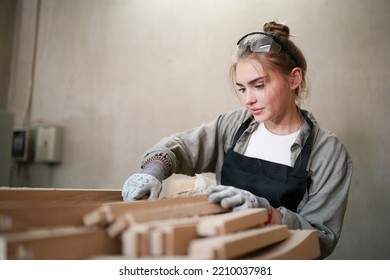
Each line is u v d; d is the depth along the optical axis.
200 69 1.75
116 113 1.91
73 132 2.00
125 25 1.95
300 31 1.59
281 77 0.93
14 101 2.18
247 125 1.12
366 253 1.44
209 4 1.77
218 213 0.65
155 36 1.87
